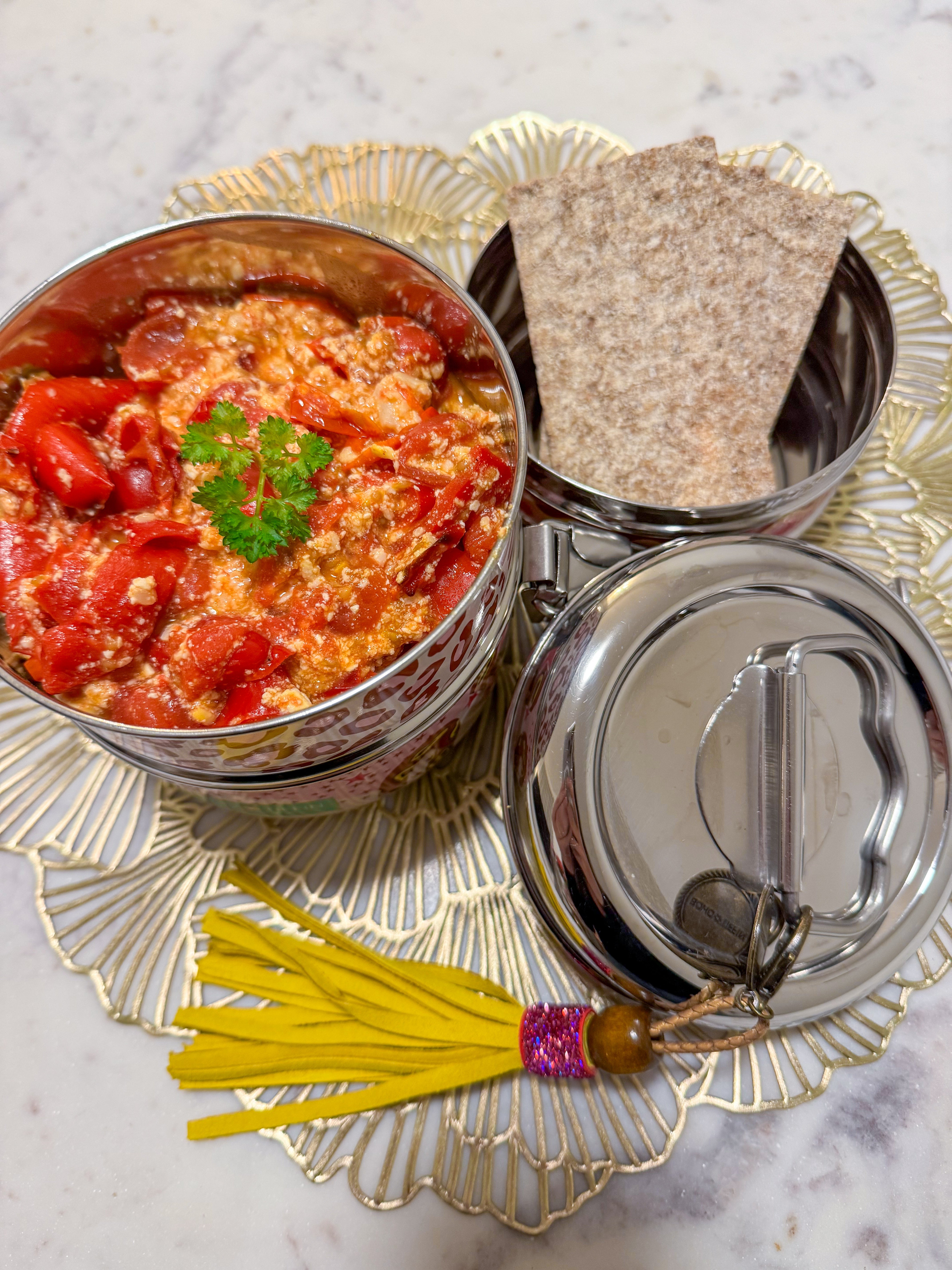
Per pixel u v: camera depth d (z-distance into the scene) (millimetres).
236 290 311
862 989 304
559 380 335
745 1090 324
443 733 304
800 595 302
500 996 320
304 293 315
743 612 297
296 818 342
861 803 304
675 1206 320
